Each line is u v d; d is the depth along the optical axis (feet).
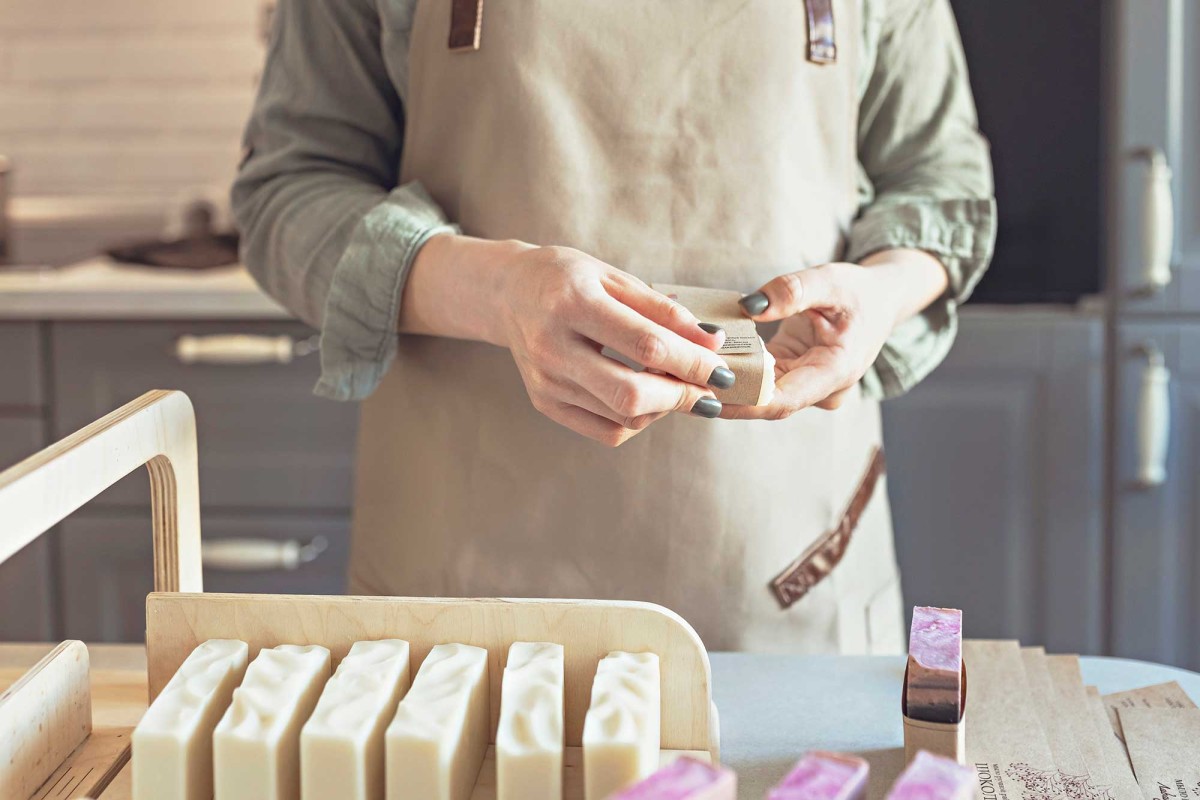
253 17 7.18
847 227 3.20
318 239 2.91
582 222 2.94
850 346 2.58
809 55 3.00
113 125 7.31
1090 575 5.68
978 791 1.96
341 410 5.90
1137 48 5.30
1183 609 5.61
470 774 1.86
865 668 2.50
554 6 2.90
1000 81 5.94
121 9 7.20
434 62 3.02
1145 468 5.45
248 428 5.93
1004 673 2.38
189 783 1.76
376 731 1.77
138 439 2.09
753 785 2.02
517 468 2.97
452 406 3.02
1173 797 1.94
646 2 2.92
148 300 5.74
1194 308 5.42
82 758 2.02
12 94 7.30
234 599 2.01
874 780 2.03
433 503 3.08
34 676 1.93
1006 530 5.72
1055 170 5.97
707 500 2.96
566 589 2.99
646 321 2.12
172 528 2.27
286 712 1.77
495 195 2.97
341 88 3.21
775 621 3.05
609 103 2.92
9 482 1.71
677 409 2.22
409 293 2.77
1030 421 5.65
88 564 5.98
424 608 1.99
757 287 2.97
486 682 1.97
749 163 2.95
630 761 1.69
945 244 3.08
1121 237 5.44
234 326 5.83
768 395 2.27
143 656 2.58
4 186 6.46
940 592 5.80
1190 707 2.26
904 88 3.35
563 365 2.17
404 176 3.20
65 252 7.09
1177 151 5.34
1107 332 5.55
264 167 3.20
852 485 3.20
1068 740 2.12
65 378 5.89
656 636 1.95
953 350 5.64
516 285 2.28
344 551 5.99
